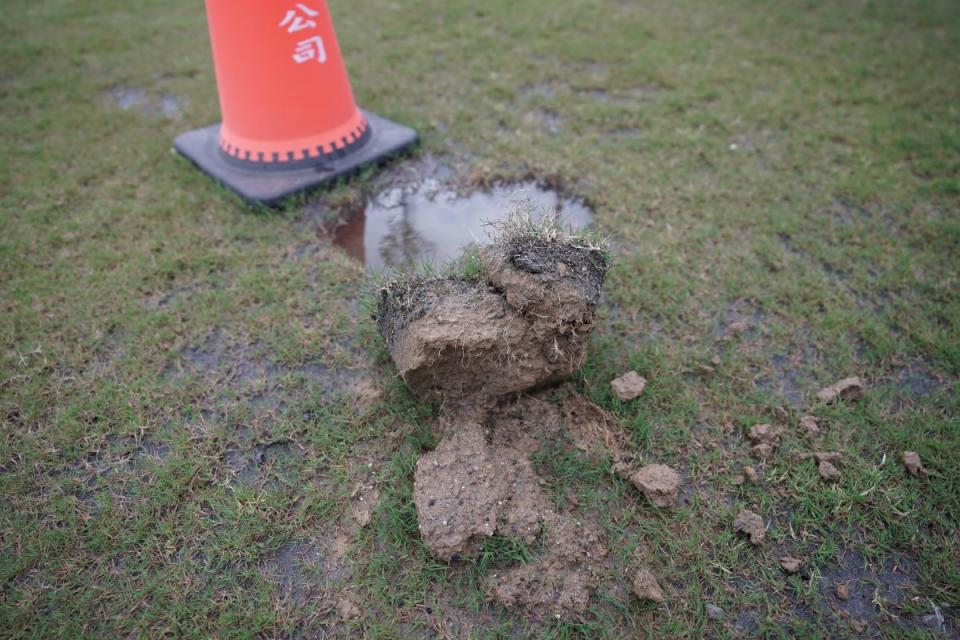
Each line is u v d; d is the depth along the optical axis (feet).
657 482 7.06
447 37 17.44
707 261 10.27
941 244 10.50
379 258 10.43
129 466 7.61
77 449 7.74
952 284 9.76
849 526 6.91
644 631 6.19
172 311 9.50
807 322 9.25
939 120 13.60
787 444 7.67
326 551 6.82
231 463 7.62
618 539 6.84
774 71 15.57
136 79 15.90
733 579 6.57
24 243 10.74
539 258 7.20
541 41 17.08
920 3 18.66
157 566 6.73
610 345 8.85
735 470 7.46
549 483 7.28
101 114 14.39
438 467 6.82
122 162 12.78
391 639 6.15
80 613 6.36
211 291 9.83
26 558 6.75
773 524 6.98
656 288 9.78
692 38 17.19
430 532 6.36
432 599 6.41
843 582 6.53
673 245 10.55
